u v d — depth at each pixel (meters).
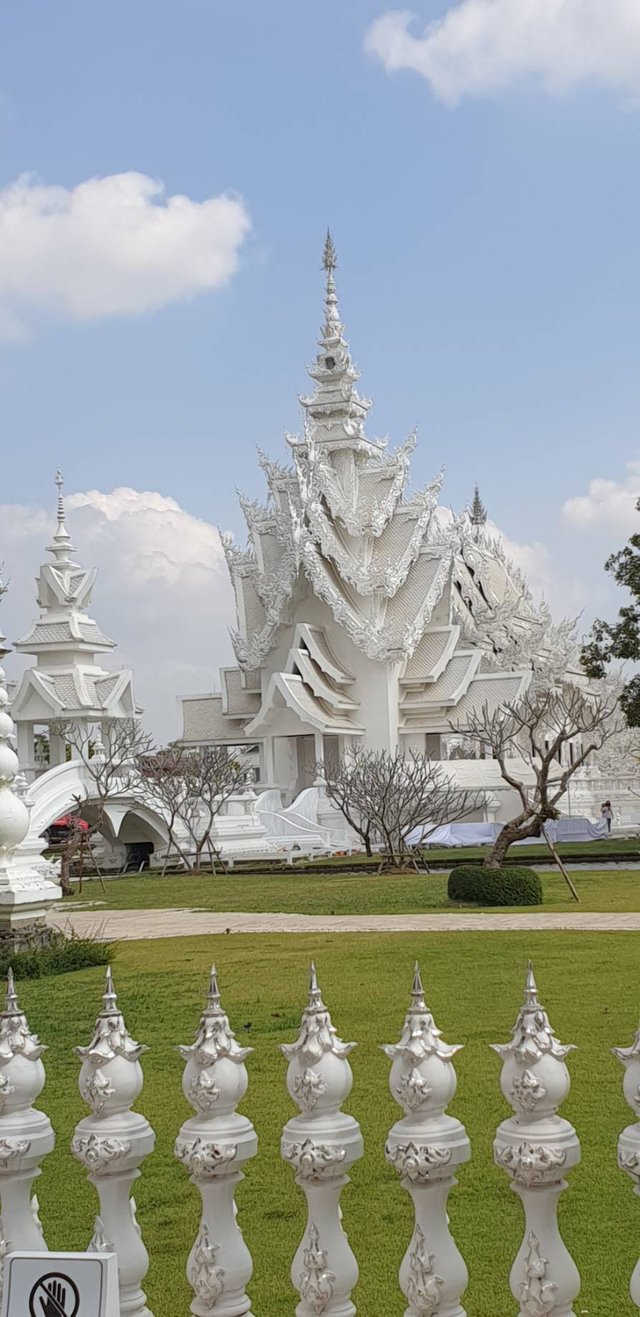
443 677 70.94
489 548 86.69
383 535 71.38
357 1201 7.81
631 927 21.48
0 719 17.09
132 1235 4.97
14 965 17.69
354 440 70.88
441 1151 4.55
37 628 61.91
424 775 51.00
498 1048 4.55
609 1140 8.73
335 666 70.00
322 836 56.34
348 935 22.03
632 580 51.25
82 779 45.69
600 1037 11.84
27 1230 5.06
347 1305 4.79
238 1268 4.82
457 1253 4.71
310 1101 4.70
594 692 79.88
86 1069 4.91
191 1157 4.75
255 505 73.69
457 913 25.95
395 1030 12.62
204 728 75.12
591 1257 6.79
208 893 34.94
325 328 72.19
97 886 40.44
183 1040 12.93
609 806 58.78
